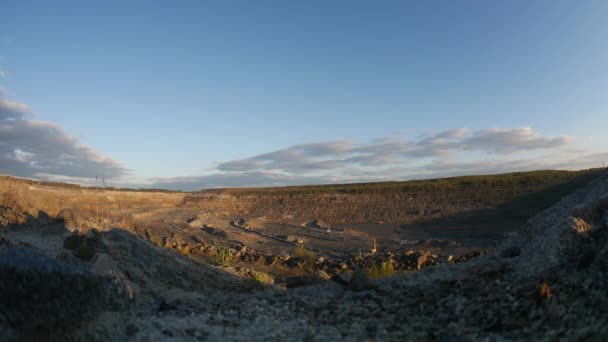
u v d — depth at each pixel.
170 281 14.67
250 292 15.02
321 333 9.41
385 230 58.84
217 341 8.56
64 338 6.65
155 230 52.84
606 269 9.12
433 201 73.94
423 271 14.05
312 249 44.78
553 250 11.12
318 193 92.75
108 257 14.41
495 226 53.50
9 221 25.62
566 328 7.67
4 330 6.03
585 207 12.51
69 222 21.64
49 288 6.53
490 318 9.16
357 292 12.81
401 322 9.91
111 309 8.44
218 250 36.41
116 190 81.69
